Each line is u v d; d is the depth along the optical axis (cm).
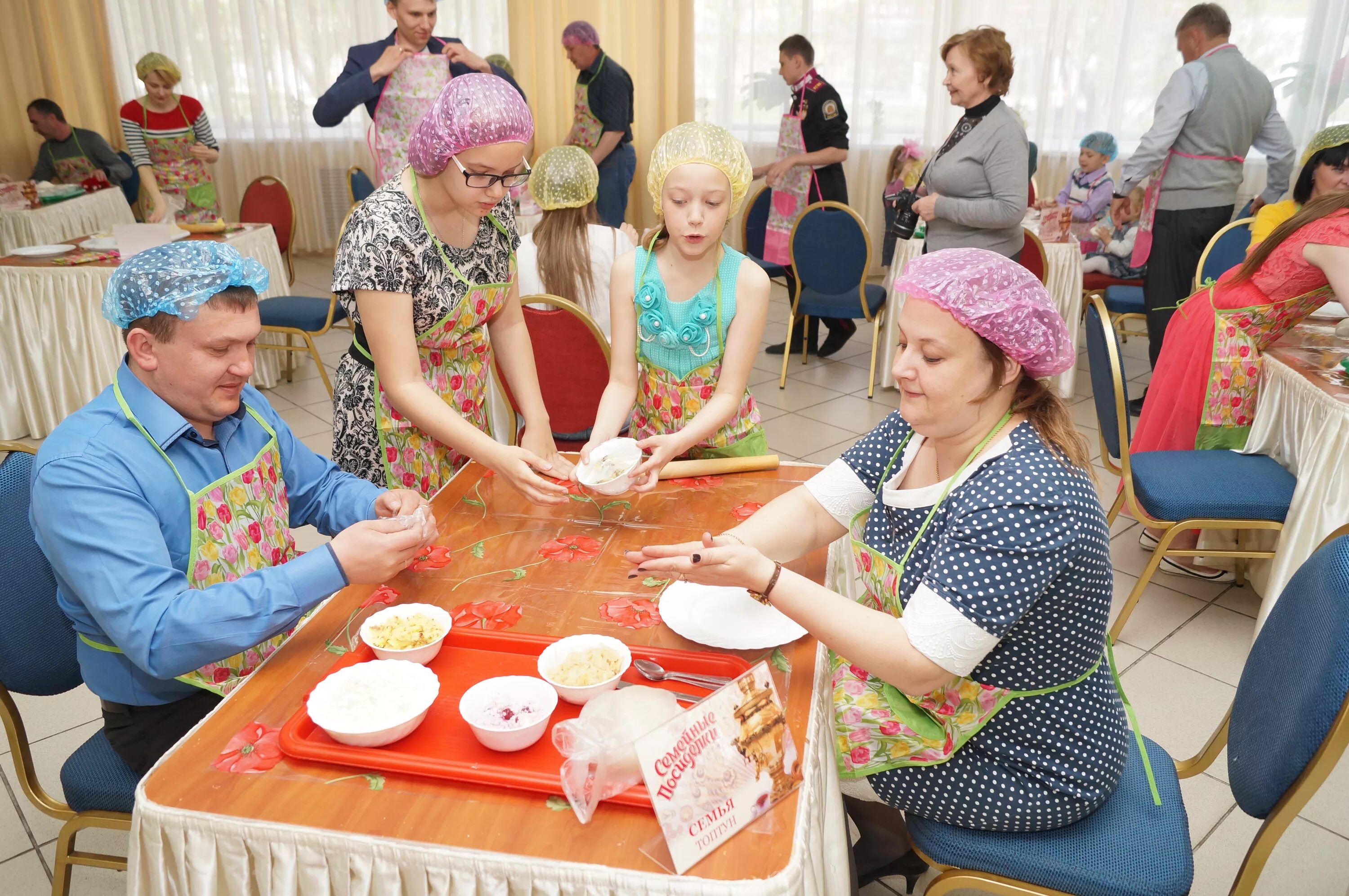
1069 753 121
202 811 91
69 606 122
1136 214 488
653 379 189
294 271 640
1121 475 241
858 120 637
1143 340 530
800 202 494
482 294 173
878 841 164
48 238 463
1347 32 524
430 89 383
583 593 130
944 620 108
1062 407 118
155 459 118
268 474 136
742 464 170
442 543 144
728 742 90
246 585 111
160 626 108
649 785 84
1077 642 116
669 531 148
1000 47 339
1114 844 121
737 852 87
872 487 139
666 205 166
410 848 87
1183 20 386
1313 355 249
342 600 128
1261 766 116
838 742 127
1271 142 413
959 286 105
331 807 92
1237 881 117
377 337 161
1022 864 120
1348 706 104
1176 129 376
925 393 111
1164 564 285
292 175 692
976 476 114
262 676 112
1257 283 249
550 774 94
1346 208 233
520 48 646
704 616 123
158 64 486
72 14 640
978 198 355
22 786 138
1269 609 224
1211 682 229
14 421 363
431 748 100
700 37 638
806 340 488
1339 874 173
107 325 359
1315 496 214
